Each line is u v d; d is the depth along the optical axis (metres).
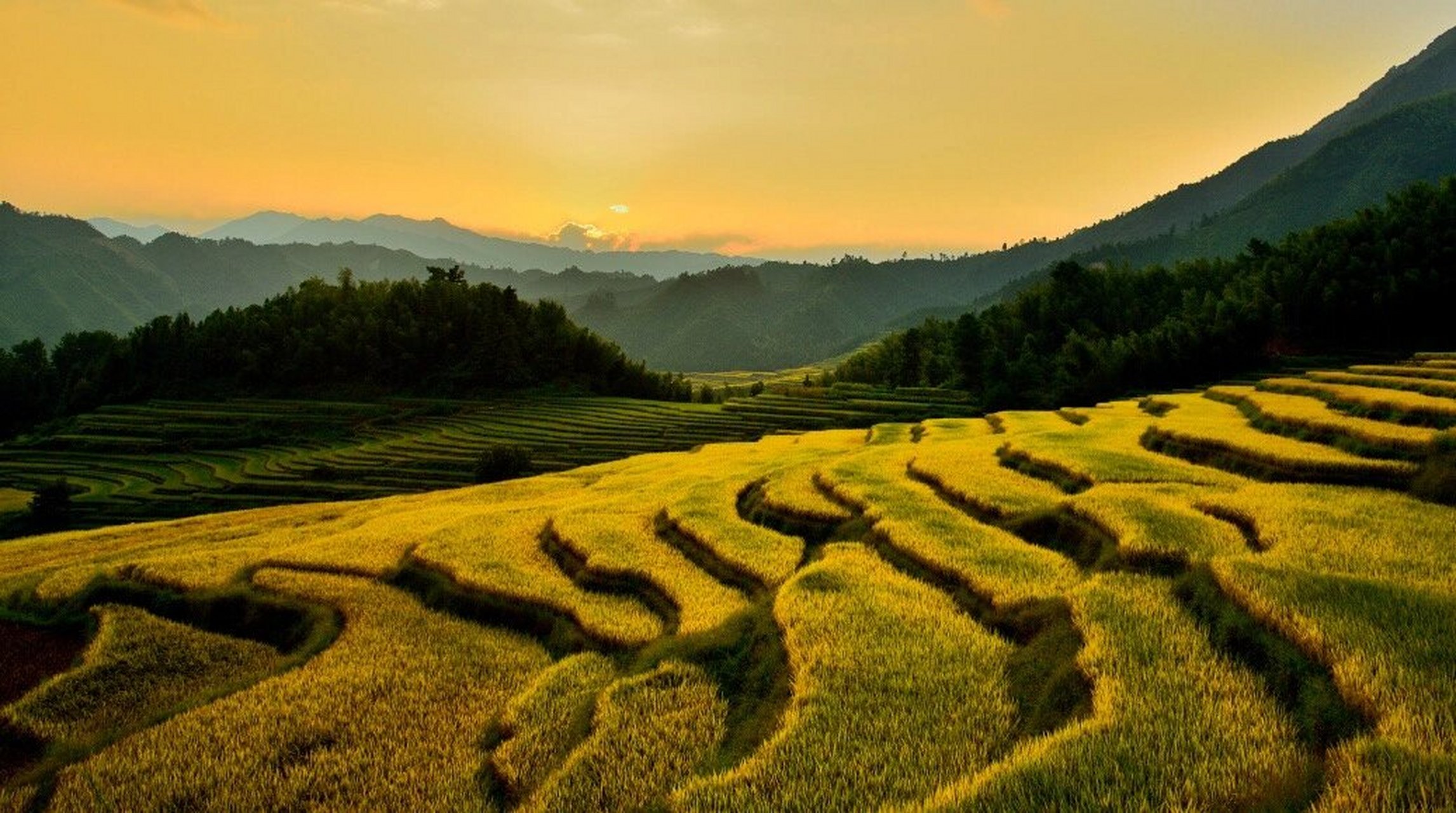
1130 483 23.30
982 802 8.05
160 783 11.21
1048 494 23.70
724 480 31.19
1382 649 9.86
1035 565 16.80
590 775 10.29
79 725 13.97
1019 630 13.78
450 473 87.25
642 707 12.08
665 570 19.47
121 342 143.50
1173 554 15.59
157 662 16.42
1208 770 8.14
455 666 15.09
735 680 13.15
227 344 143.50
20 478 88.19
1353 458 23.98
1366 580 12.31
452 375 146.75
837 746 10.02
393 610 18.44
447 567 20.52
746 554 20.20
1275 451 25.59
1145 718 9.34
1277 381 46.81
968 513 23.28
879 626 13.97
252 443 106.50
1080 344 108.44
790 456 42.53
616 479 39.44
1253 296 102.31
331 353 145.62
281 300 165.75
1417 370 44.31
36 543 34.81
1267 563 13.35
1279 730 8.93
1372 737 8.05
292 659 15.92
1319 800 7.26
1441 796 6.92
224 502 78.00
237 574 21.31
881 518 21.88
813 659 12.61
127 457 98.56
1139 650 11.30
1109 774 8.27
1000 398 101.81
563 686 13.59
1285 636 10.81
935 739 10.12
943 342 153.12
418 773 11.23
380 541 24.39
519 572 20.05
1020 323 142.75
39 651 18.38
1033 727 10.42
